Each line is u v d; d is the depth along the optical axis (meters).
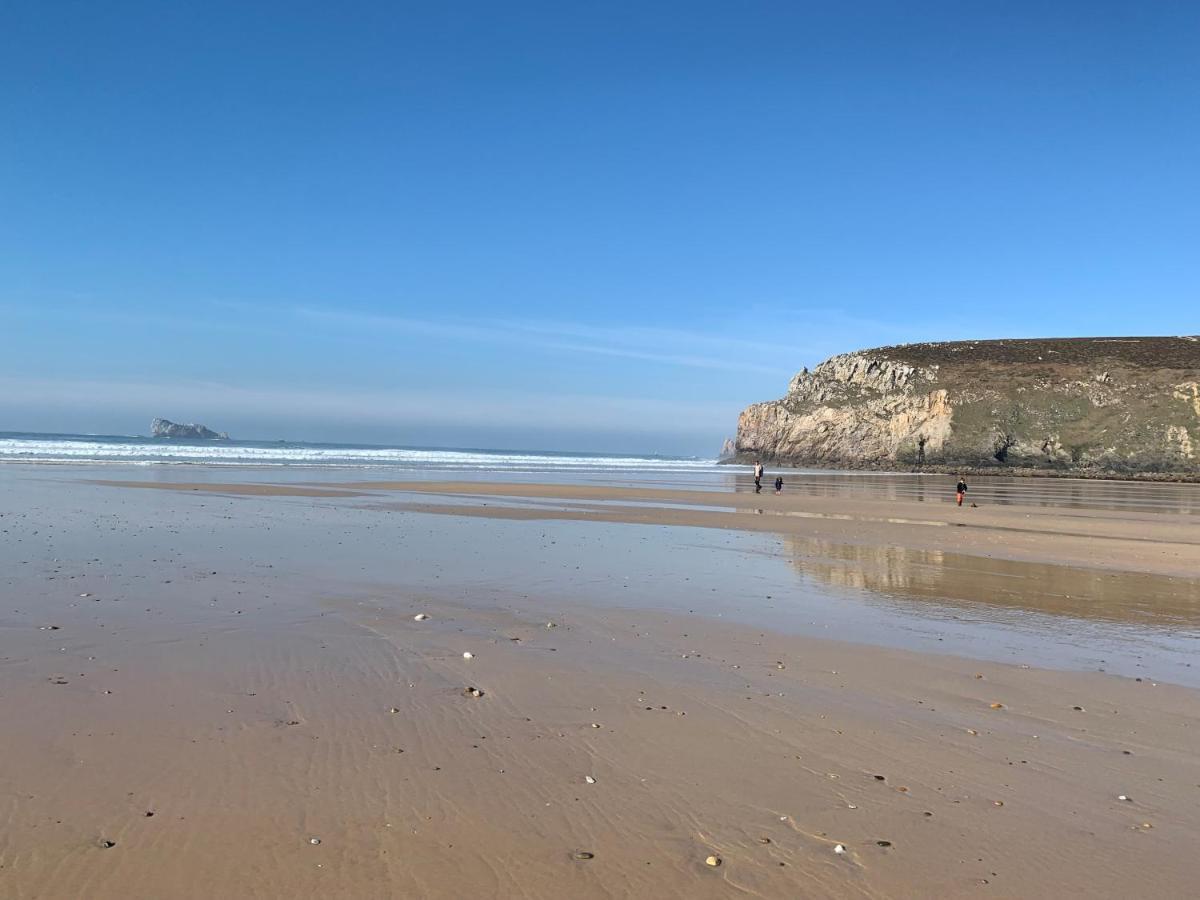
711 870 4.18
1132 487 65.94
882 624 10.68
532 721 6.37
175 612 9.73
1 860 4.03
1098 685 7.98
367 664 7.82
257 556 14.65
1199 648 9.74
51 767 5.15
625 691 7.27
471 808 4.80
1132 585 14.70
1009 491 53.31
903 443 103.56
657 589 12.79
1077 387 102.12
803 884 4.07
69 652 7.80
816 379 125.56
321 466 59.41
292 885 3.91
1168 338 118.19
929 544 20.67
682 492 42.00
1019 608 12.14
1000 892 4.04
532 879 4.04
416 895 3.86
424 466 67.06
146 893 3.80
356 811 4.70
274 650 8.19
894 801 5.09
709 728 6.36
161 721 6.04
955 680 8.04
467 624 9.73
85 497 26.02
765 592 12.89
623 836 4.52
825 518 27.98
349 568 13.68
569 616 10.45
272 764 5.33
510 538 19.25
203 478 39.25
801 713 6.82
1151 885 4.14
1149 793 5.33
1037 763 5.82
